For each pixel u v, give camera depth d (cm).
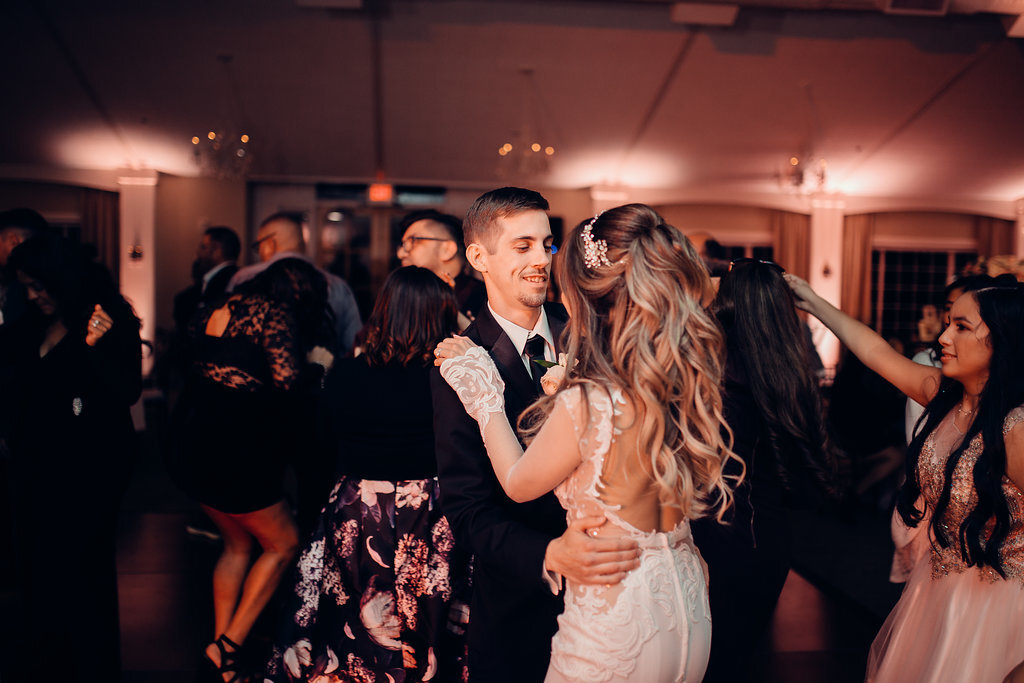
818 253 1134
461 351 163
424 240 327
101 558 249
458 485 166
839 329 216
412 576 224
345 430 232
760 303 195
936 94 848
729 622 187
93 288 245
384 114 892
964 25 736
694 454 137
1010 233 1152
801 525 510
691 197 1104
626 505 139
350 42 759
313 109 879
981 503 168
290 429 280
